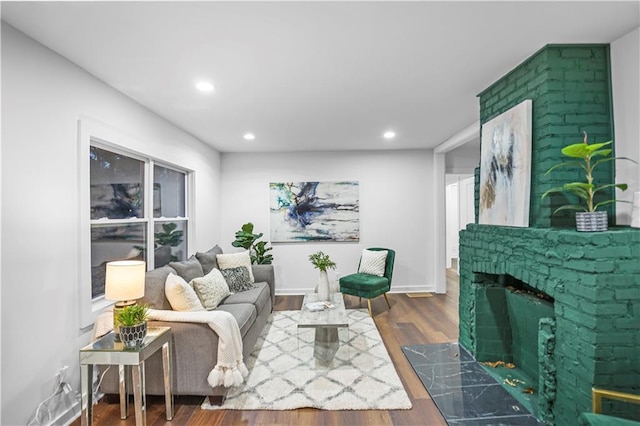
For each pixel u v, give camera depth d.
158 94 2.87
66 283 2.18
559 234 1.92
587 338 1.75
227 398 2.40
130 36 1.96
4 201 1.78
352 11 1.75
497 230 2.57
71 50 2.11
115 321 2.06
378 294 4.43
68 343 2.19
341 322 2.83
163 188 3.83
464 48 2.17
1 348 1.76
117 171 2.94
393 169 5.50
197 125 3.87
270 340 3.50
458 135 4.38
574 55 2.18
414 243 5.52
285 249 5.50
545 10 1.77
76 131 2.30
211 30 1.91
